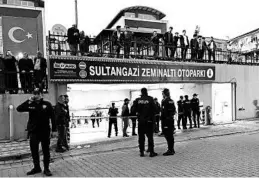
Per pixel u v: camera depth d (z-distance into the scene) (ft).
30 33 33.53
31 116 17.15
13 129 28.14
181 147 25.64
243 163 19.03
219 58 56.59
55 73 29.66
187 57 46.55
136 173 17.02
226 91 47.73
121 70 34.42
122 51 41.27
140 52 43.86
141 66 36.14
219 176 15.98
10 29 32.42
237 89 48.47
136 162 19.95
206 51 48.70
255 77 51.31
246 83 49.83
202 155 21.89
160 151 23.91
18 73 29.78
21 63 28.91
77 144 28.12
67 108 26.32
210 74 43.34
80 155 23.16
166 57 40.81
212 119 45.21
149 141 21.77
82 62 31.42
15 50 32.63
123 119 34.91
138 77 35.86
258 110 51.26
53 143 27.20
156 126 34.58
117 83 35.04
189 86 45.32
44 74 29.66
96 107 52.95
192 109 39.04
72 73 30.68
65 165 19.75
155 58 40.47
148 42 40.81
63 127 24.31
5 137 27.96
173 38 43.01
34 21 33.81
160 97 47.14
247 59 56.29
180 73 39.88
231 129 37.40
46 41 35.27
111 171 17.71
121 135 35.27
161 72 37.96
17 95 28.53
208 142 28.14
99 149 25.29
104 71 33.06
